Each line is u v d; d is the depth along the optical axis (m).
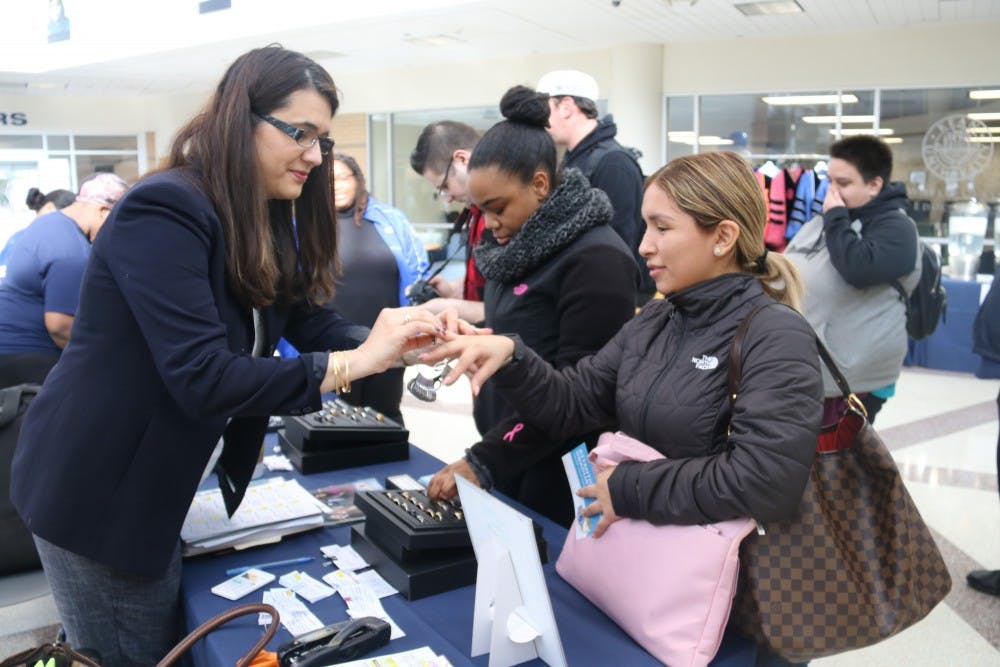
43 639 2.31
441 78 10.32
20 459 1.20
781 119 8.32
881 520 1.09
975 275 6.69
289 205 1.38
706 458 1.06
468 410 4.87
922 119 7.60
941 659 2.26
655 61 8.66
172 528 1.20
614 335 1.49
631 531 1.11
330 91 1.18
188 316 1.07
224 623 1.12
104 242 1.09
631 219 2.61
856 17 7.04
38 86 11.65
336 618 1.19
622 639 1.12
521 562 1.02
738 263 1.17
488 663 1.06
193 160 1.17
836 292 2.38
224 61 9.41
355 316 2.82
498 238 1.66
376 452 1.90
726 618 1.03
